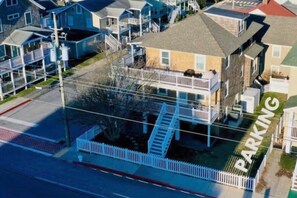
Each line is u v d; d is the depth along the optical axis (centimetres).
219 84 3644
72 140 3694
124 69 3612
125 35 6312
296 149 3462
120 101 3491
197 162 3356
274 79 4494
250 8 5662
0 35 4659
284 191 2964
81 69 5188
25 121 4028
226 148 3544
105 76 3556
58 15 6159
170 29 3888
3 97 4484
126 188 3059
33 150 3547
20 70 4650
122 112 3509
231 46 3697
